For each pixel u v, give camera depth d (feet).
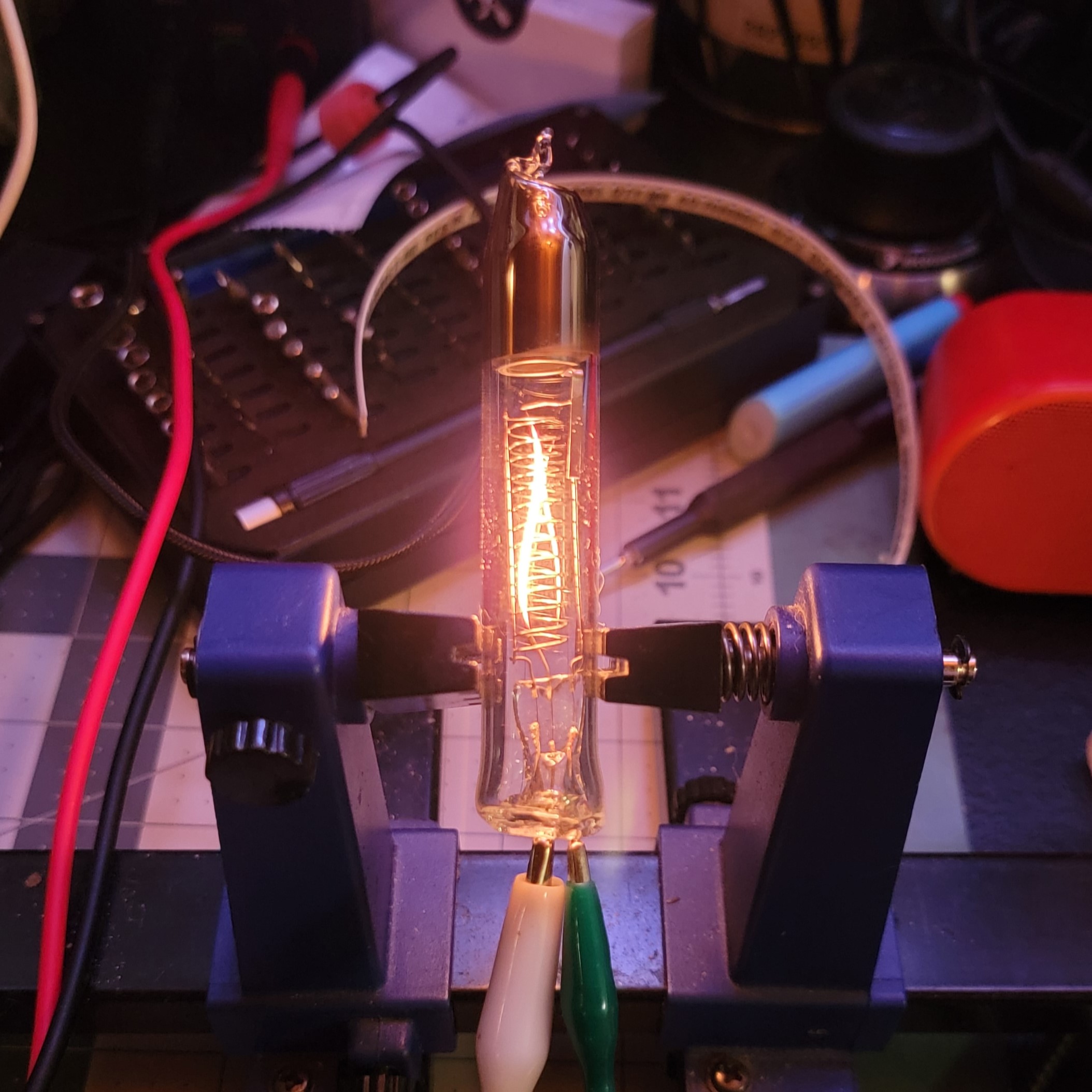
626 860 1.52
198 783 1.76
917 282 2.27
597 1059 1.19
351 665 1.08
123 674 1.87
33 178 2.44
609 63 2.55
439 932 1.42
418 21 2.64
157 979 1.40
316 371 1.97
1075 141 2.57
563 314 1.21
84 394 1.96
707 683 1.10
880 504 2.15
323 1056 1.45
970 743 1.82
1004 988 1.42
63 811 1.42
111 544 2.05
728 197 2.22
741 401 2.22
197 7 2.49
